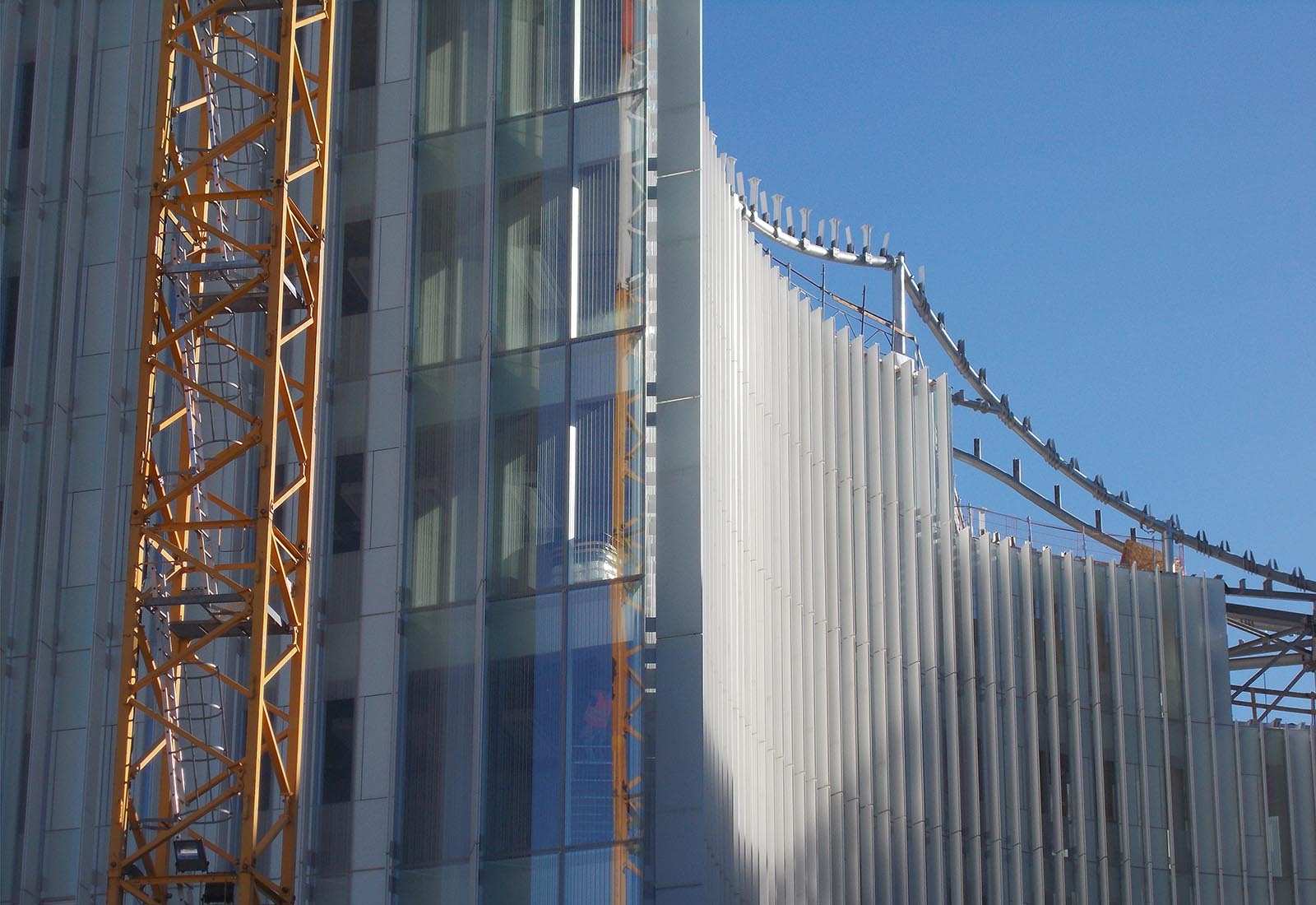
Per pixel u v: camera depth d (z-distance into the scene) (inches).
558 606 2123.5
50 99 2480.3
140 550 2080.5
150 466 2124.8
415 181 2313.0
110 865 1964.8
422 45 2370.8
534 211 2277.3
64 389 2342.5
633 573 2118.6
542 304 2241.6
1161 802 3147.1
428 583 2166.6
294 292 2177.7
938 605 2979.8
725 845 2196.1
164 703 2055.9
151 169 2413.9
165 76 2278.5
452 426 2219.5
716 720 2174.0
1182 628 3265.3
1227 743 3206.2
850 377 2928.2
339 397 2249.0
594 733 2070.6
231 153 2293.3
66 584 2277.3
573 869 2022.6
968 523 3198.8
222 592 2188.7
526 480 2177.7
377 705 2123.5
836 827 2600.9
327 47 2298.2
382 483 2204.7
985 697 3011.8
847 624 2743.6
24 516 2316.7
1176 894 3097.9
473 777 2074.3
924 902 2751.0
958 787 2896.2
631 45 2322.8
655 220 2263.8
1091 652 3189.0
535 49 2345.0
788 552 2618.1
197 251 2230.6
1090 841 3073.3
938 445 3061.0
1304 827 3171.8
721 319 2434.8
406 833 2076.8
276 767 1994.3
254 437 2100.1
